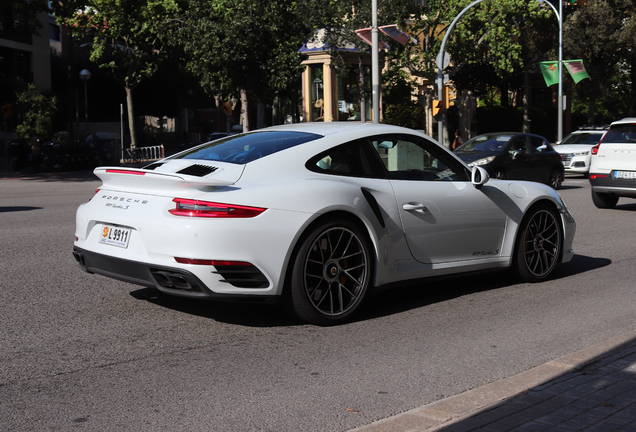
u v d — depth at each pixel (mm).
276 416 3242
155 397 3475
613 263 7496
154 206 4465
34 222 10812
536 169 17516
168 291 4406
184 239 4242
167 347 4316
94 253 4738
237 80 30641
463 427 2994
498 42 34156
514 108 44000
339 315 4820
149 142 54625
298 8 29641
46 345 4344
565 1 32375
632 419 3057
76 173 28500
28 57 38000
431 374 3867
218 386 3639
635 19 39406
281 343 4426
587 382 3570
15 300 5500
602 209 13266
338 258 4781
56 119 46719
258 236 4332
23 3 27812
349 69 29891
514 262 6211
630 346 4258
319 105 30156
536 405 3252
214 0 30250
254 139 5211
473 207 5656
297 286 4566
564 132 49125
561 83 32469
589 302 5672
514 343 4496
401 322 4992
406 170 5371
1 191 18500
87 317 5012
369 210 4895
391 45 31750
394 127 5469
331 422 3178
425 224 5289
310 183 4648
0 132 34031
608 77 44531
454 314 5242
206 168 4660
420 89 41750
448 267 5496
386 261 5047
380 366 3998
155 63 43250
